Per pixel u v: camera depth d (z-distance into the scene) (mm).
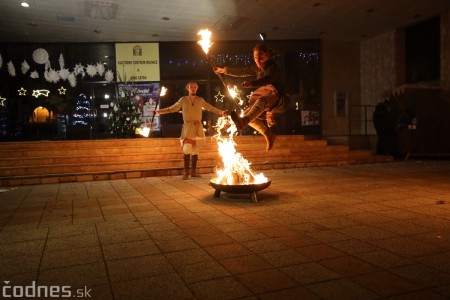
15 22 12320
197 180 7996
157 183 7672
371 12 12523
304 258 3002
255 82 4074
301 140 11828
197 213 4719
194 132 8164
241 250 3232
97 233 3883
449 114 11969
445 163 10602
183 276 2684
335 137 13250
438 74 13297
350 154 11328
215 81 15516
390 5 11938
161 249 3307
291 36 15125
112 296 2385
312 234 3674
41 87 14797
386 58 15102
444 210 4598
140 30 13562
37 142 9477
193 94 8156
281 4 11508
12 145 9289
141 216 4625
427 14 12891
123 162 9156
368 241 3414
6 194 6652
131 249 3326
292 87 15781
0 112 14547
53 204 5570
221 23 13102
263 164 9664
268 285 2498
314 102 15914
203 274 2711
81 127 13617
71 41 14625
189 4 11234
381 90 15430
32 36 13828
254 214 4586
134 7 11328
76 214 4824
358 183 6961
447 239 3430
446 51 12562
